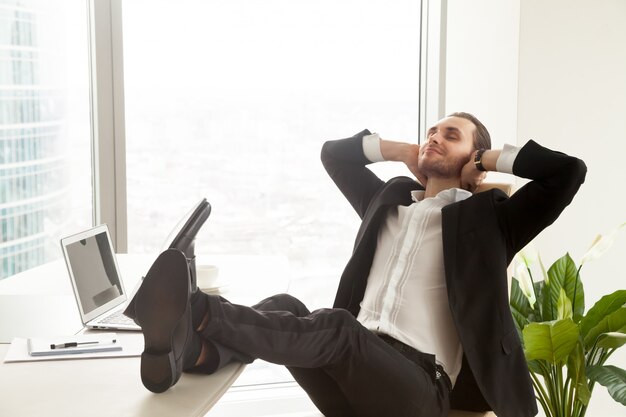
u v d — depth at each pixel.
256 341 1.71
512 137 3.38
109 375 1.57
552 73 3.39
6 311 2.08
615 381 2.64
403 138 3.72
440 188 2.38
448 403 2.12
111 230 3.39
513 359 2.14
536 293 2.93
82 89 3.36
